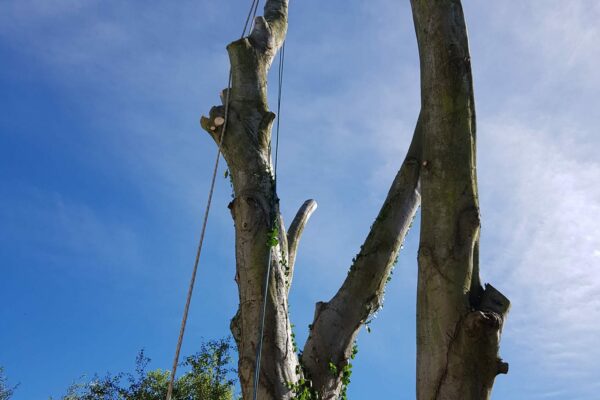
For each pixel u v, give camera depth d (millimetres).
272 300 6906
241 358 6766
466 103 5629
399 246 7957
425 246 5305
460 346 4910
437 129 5586
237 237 7230
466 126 5574
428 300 5148
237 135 7637
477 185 5496
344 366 7461
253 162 7516
